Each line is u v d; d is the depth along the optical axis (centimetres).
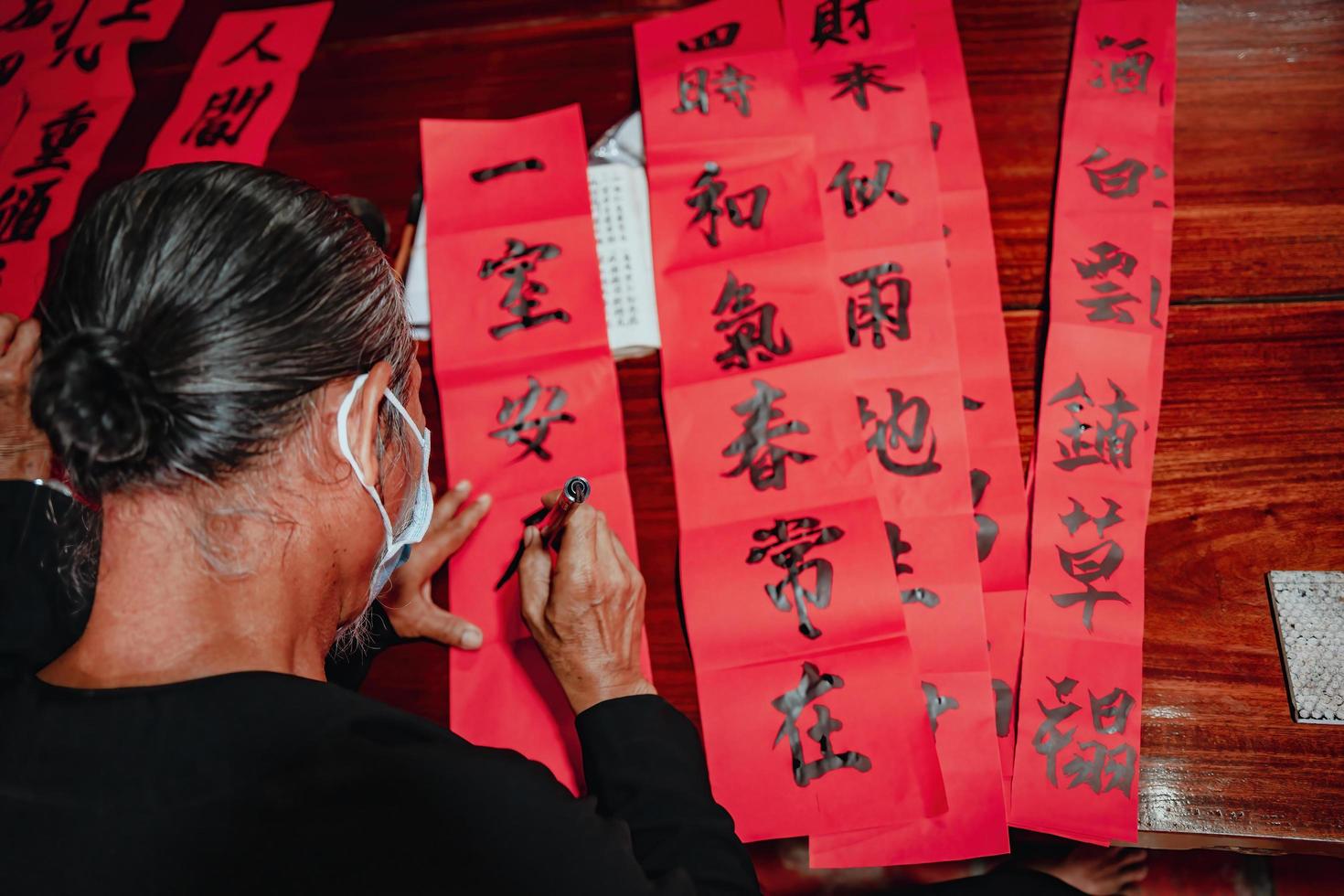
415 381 63
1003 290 104
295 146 123
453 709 94
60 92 133
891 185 107
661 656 94
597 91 119
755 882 67
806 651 91
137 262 46
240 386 47
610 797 70
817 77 114
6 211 124
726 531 95
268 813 46
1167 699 89
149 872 44
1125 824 85
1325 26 113
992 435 98
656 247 107
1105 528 94
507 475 101
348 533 56
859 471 96
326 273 50
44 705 48
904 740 87
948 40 115
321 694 50
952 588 92
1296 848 84
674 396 101
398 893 46
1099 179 107
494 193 113
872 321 102
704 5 121
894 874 104
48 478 75
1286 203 105
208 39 134
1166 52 112
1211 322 101
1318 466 95
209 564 50
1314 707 86
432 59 126
